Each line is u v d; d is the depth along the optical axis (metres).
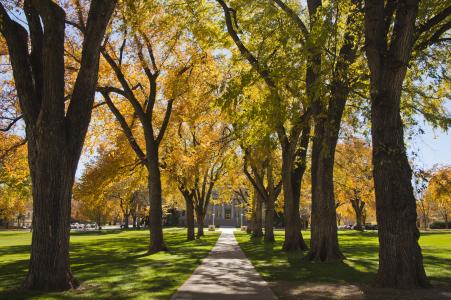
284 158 24.20
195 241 37.59
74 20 20.75
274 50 14.60
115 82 25.45
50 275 10.82
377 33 11.48
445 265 16.70
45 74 11.08
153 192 24.62
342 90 13.26
